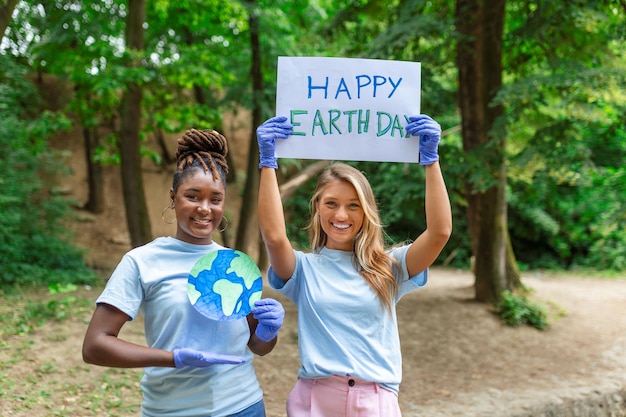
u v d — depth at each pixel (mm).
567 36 7945
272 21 11359
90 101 9766
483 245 8984
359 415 2145
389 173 11352
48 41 8922
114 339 1872
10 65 9820
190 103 11094
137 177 9555
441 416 4973
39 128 9172
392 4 9195
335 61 2316
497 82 8367
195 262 2051
